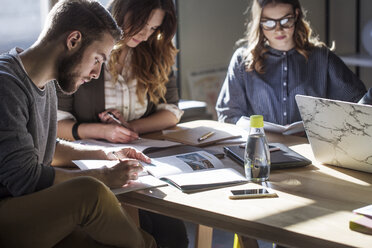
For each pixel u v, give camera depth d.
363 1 7.04
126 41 2.43
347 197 1.58
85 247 1.56
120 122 2.46
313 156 2.04
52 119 1.88
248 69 2.92
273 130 2.44
